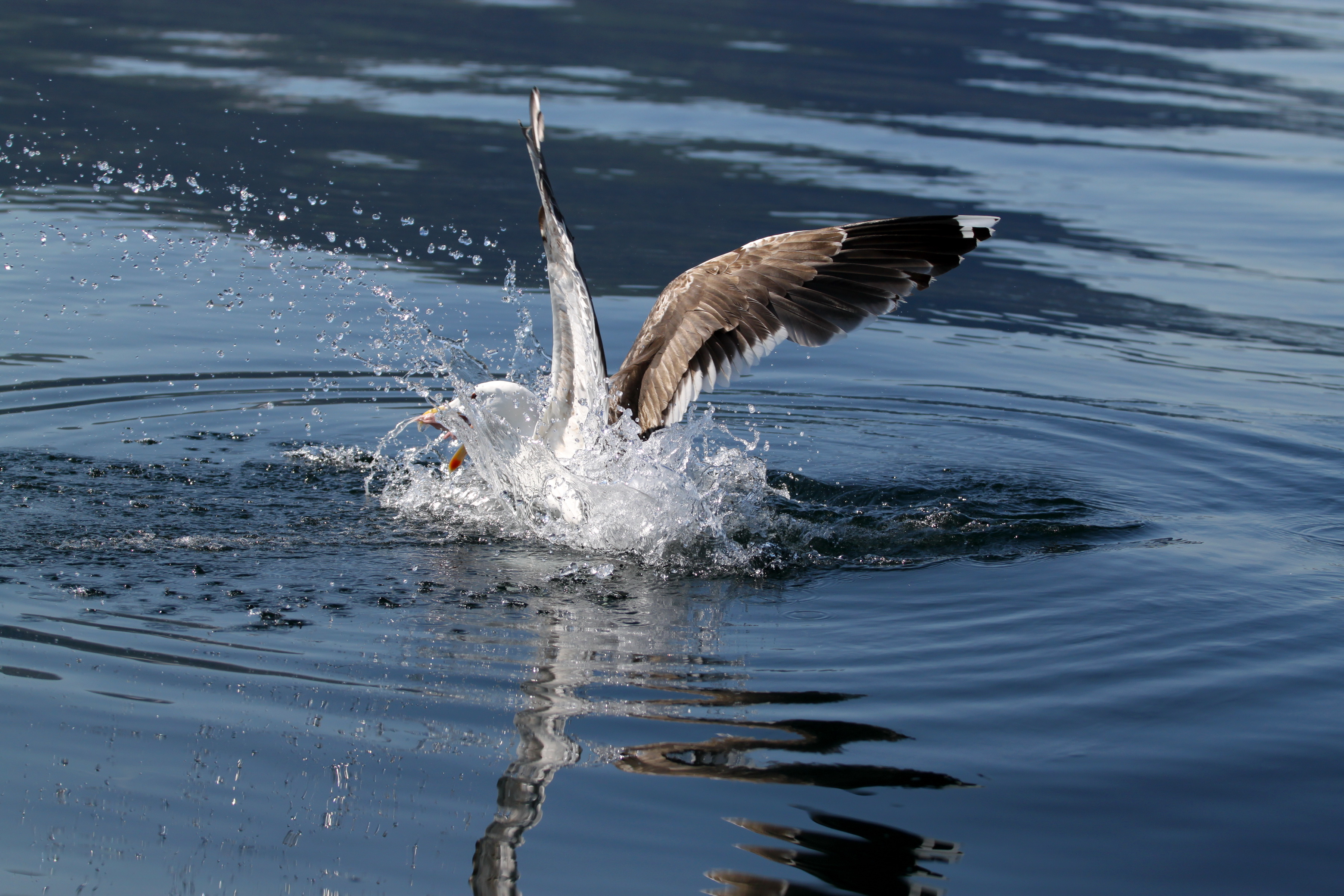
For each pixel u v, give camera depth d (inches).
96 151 450.3
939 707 152.8
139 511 215.9
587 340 201.6
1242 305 390.3
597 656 166.2
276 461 247.6
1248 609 185.8
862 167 508.4
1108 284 406.9
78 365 290.4
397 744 140.7
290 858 120.5
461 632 173.0
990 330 364.5
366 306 341.1
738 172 489.4
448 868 119.6
